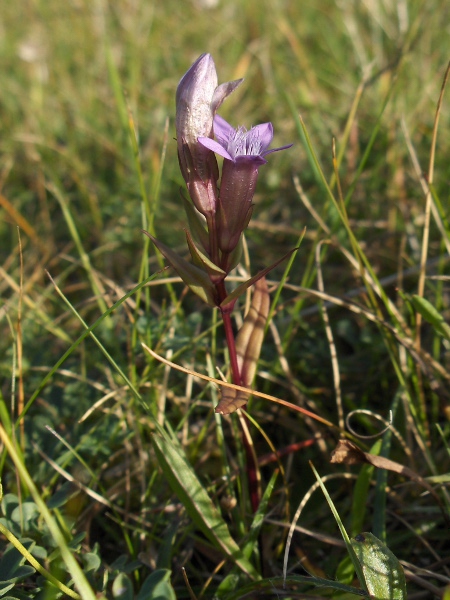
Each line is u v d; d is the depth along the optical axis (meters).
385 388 0.19
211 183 0.13
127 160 0.30
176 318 0.20
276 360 0.20
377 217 0.25
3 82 0.37
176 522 0.15
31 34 0.42
